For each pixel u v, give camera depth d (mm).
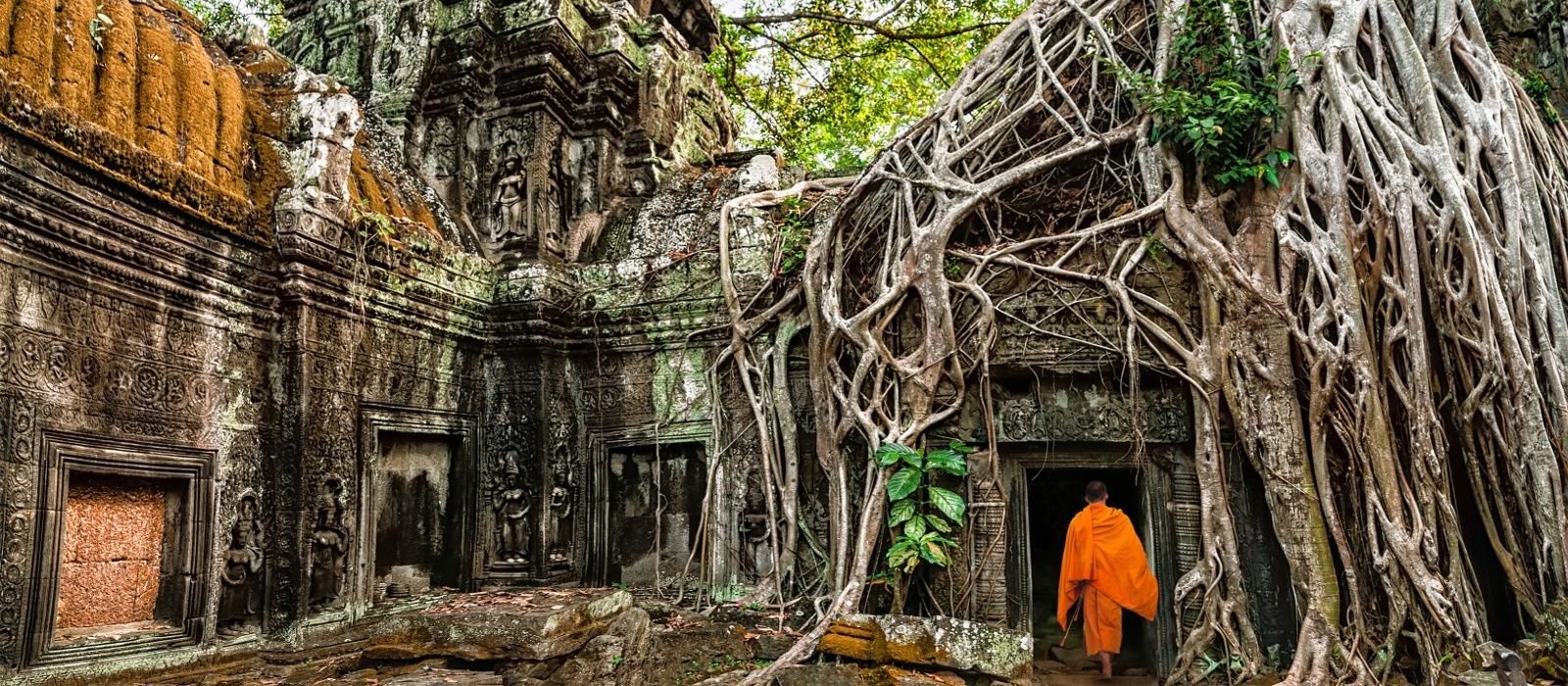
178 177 5039
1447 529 5273
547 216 8086
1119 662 6703
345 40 8812
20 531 4238
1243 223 5984
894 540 6066
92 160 4543
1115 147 6523
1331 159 5816
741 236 7344
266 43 6969
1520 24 8398
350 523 5984
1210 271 5816
